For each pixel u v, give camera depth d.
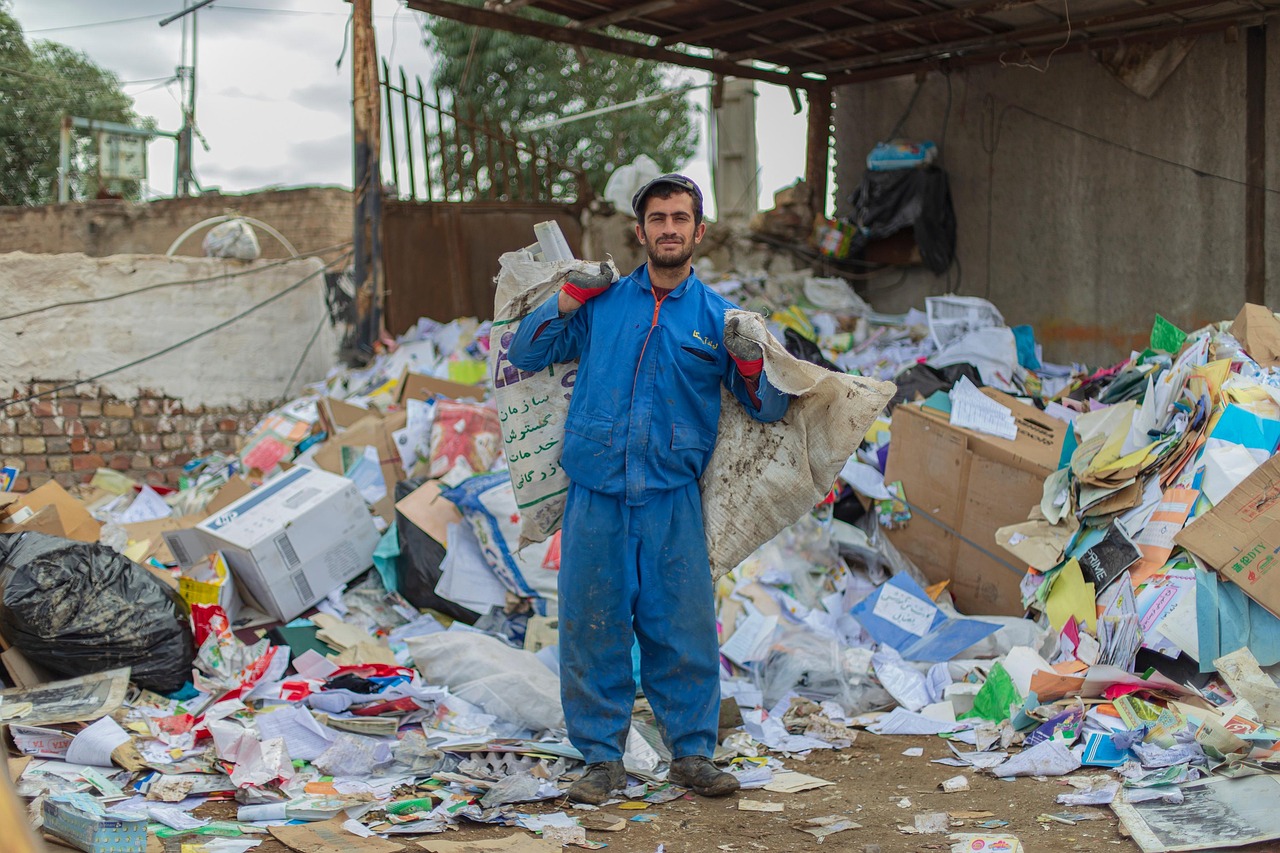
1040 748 3.37
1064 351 8.03
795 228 9.44
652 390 3.14
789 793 3.26
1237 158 6.99
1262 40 6.82
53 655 3.96
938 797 3.18
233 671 4.15
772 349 2.98
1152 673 3.74
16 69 18.88
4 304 7.52
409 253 8.63
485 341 7.79
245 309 8.47
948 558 5.04
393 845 2.79
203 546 4.77
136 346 7.98
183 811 3.11
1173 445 4.21
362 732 3.67
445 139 8.91
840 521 5.30
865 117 9.13
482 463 5.61
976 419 5.08
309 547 4.72
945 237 8.57
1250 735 3.09
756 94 12.20
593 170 18.03
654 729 3.69
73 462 7.75
